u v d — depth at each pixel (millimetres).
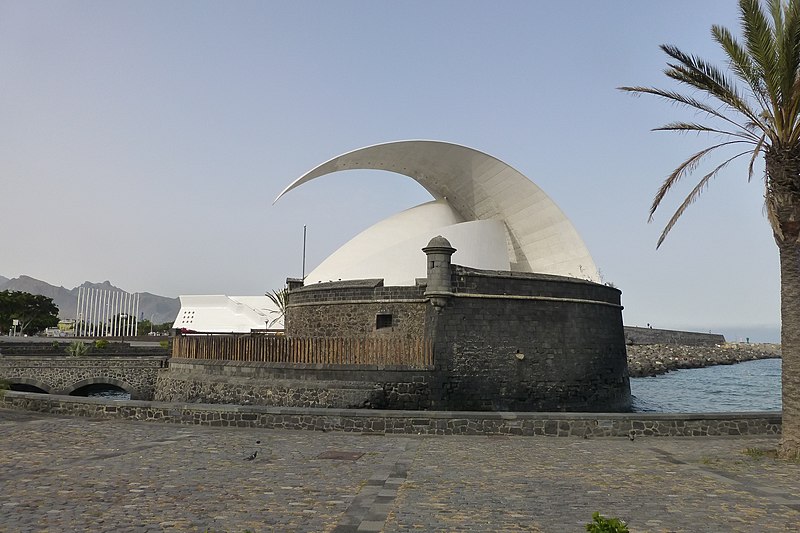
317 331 23812
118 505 6926
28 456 9719
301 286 27406
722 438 13352
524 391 20953
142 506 6914
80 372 30188
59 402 14781
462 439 12648
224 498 7363
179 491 7664
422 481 8570
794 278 11656
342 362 19734
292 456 10320
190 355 23828
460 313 20594
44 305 74750
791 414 11164
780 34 11781
